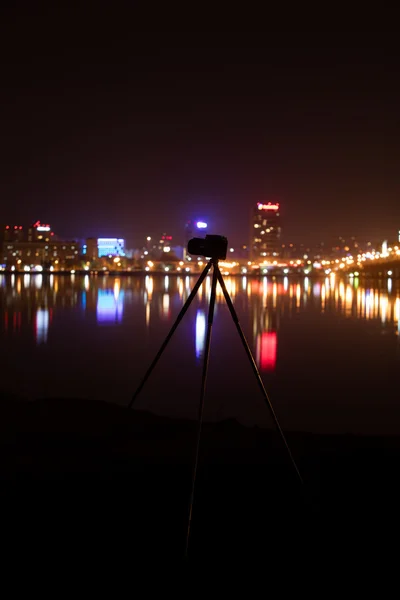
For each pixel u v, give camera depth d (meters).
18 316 31.14
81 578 2.78
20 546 3.08
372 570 2.95
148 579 2.79
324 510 3.68
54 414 6.75
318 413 10.21
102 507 3.61
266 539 3.26
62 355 16.94
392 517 3.58
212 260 3.79
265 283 113.94
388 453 5.01
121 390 11.95
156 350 18.17
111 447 5.21
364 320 30.80
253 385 12.80
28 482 4.03
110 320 29.11
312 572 2.91
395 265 135.25
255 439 5.90
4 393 8.08
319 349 19.22
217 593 2.70
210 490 3.97
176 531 3.31
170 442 5.54
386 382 13.45
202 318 30.97
